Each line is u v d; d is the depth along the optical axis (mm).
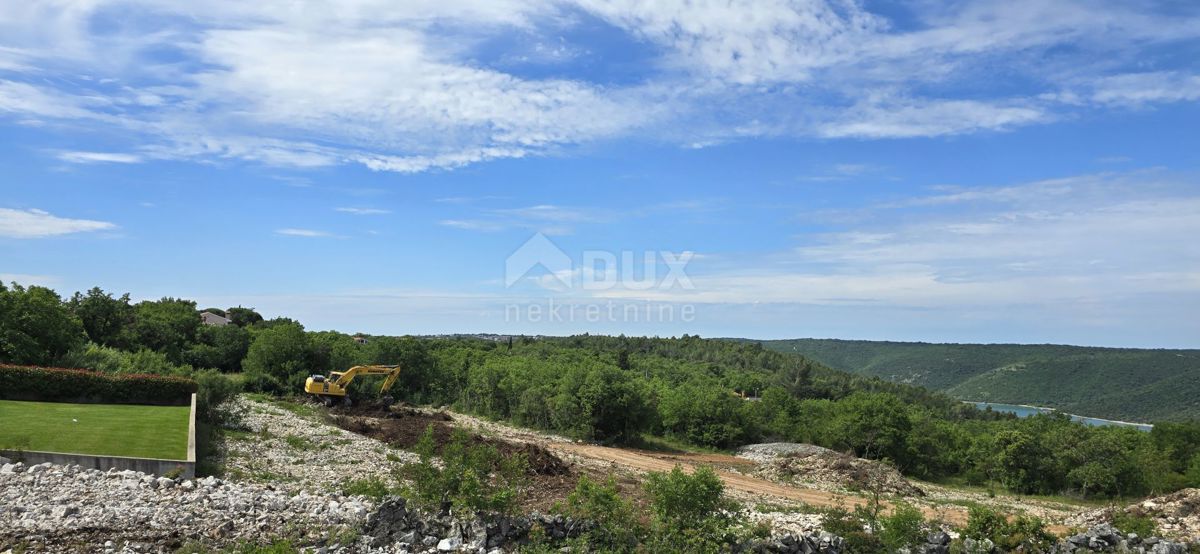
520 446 40500
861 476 43812
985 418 123688
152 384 42156
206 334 84750
